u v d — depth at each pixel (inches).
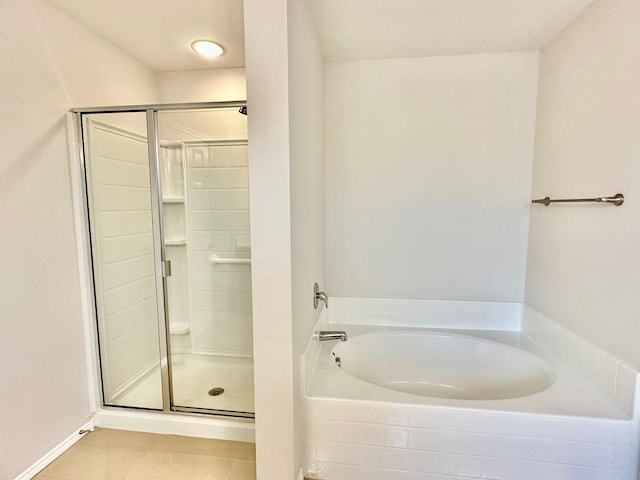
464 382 84.5
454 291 91.5
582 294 65.5
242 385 91.6
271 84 47.4
